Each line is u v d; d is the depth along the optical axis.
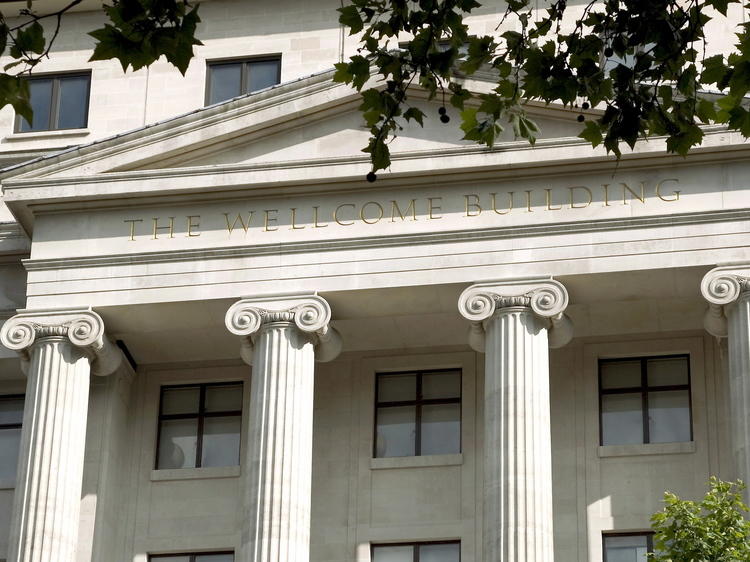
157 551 43.12
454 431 43.28
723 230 39.78
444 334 42.94
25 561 39.84
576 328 42.62
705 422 41.97
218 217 42.22
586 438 42.31
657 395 42.78
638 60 22.12
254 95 42.16
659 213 40.09
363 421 43.50
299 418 40.16
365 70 22.69
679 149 22.11
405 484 42.66
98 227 42.69
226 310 41.81
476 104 40.81
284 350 40.66
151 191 42.22
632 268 39.81
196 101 49.69
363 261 41.09
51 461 40.75
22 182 42.81
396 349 43.94
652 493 41.50
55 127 50.28
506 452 38.72
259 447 39.88
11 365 44.34
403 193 41.53
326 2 50.03
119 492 43.62
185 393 44.94
